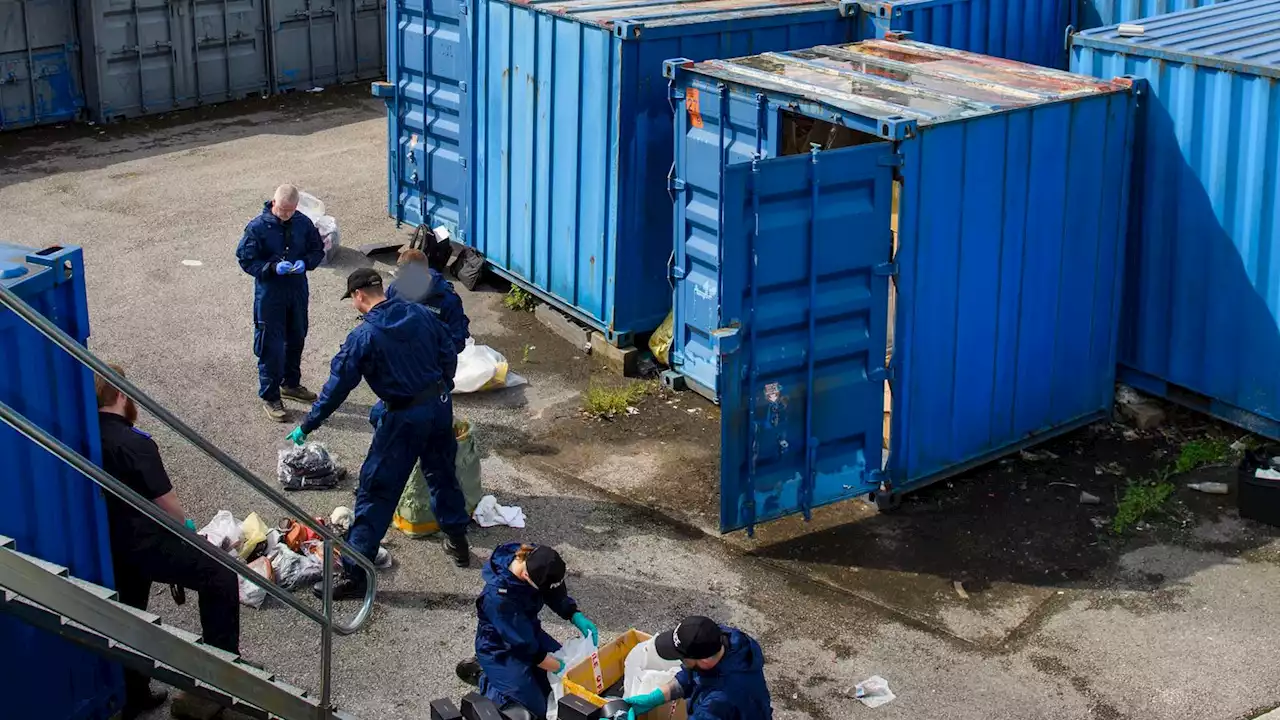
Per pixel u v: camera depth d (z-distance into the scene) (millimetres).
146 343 11633
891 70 10062
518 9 11695
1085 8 12781
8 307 5453
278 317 10125
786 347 8570
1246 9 11180
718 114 10039
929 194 8688
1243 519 9180
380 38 20391
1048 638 7934
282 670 7539
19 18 17062
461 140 12875
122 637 5887
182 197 15242
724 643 6156
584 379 11344
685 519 9234
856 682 7527
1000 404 9672
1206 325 10133
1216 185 9820
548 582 6699
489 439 10273
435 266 12992
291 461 9391
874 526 9164
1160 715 7250
